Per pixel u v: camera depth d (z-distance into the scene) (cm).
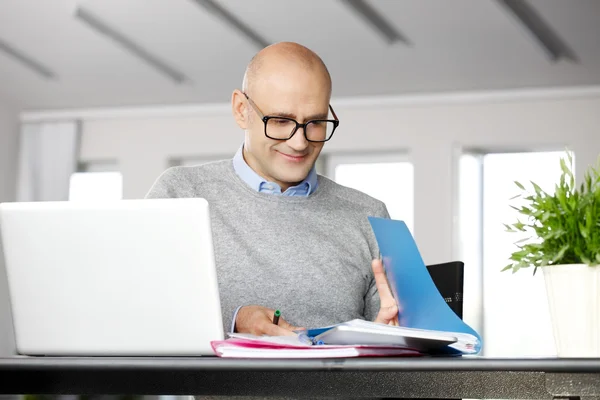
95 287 136
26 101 704
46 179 718
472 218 646
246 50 585
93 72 639
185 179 221
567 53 571
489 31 537
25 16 555
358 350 117
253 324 158
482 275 629
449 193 646
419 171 655
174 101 696
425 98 657
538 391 116
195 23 554
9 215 138
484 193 652
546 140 636
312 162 204
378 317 158
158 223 133
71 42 588
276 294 209
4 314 678
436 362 113
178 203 132
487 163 662
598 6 496
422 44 564
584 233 122
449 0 505
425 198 651
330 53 585
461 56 580
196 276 133
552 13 513
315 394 124
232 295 208
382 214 234
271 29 555
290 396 125
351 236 222
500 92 643
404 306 155
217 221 215
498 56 576
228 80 644
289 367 116
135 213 133
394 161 675
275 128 197
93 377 130
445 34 547
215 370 121
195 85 658
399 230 149
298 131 195
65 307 138
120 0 530
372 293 223
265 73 198
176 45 589
